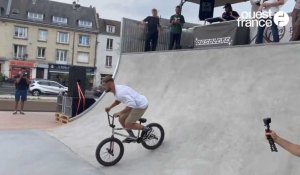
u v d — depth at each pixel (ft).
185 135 21.67
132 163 20.40
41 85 96.94
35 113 47.91
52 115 46.44
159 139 21.59
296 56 21.33
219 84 24.30
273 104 19.48
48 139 27.48
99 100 36.73
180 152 20.20
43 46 161.07
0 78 127.54
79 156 22.65
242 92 22.00
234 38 31.45
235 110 21.11
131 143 23.02
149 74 33.17
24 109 50.34
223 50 26.68
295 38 24.21
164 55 33.01
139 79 33.88
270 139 10.69
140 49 41.88
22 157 22.50
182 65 29.78
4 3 157.48
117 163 20.62
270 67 22.08
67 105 36.96
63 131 30.68
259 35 28.14
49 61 162.09
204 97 24.30
